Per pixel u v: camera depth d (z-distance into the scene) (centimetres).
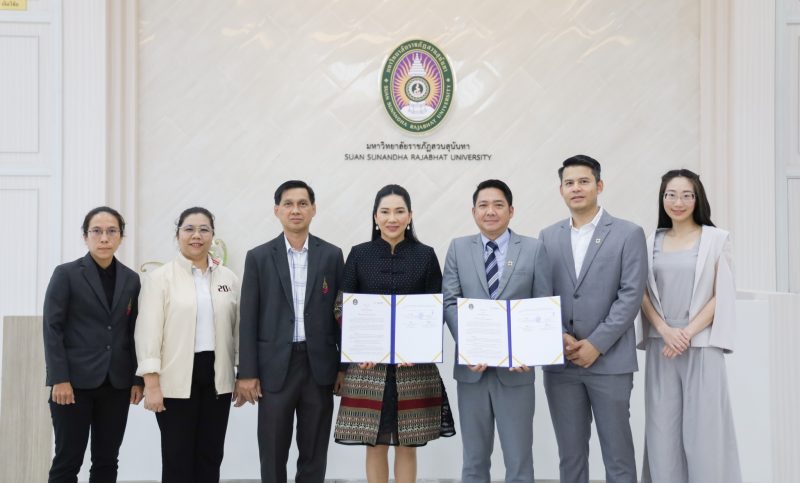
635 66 529
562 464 305
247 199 528
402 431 294
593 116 529
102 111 504
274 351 309
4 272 503
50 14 505
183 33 525
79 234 502
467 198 530
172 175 526
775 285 503
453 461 372
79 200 503
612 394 294
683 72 528
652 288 307
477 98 530
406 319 299
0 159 505
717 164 518
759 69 504
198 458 318
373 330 300
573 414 301
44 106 506
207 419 316
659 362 305
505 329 292
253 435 379
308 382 312
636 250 295
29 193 505
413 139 531
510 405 295
